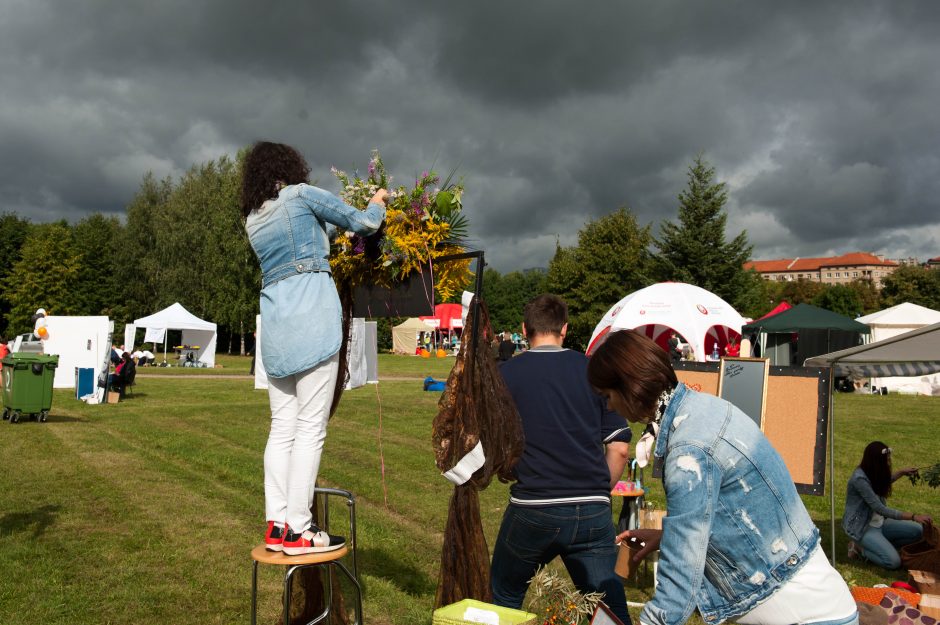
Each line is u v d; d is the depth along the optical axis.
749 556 2.10
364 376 7.73
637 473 6.06
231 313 48.09
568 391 3.19
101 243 65.62
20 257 70.62
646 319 12.97
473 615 2.94
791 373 5.69
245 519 7.04
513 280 96.75
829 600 2.09
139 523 6.78
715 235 45.69
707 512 2.06
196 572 5.47
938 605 4.19
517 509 3.23
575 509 3.13
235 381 26.69
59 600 4.83
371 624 4.57
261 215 3.34
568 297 50.59
